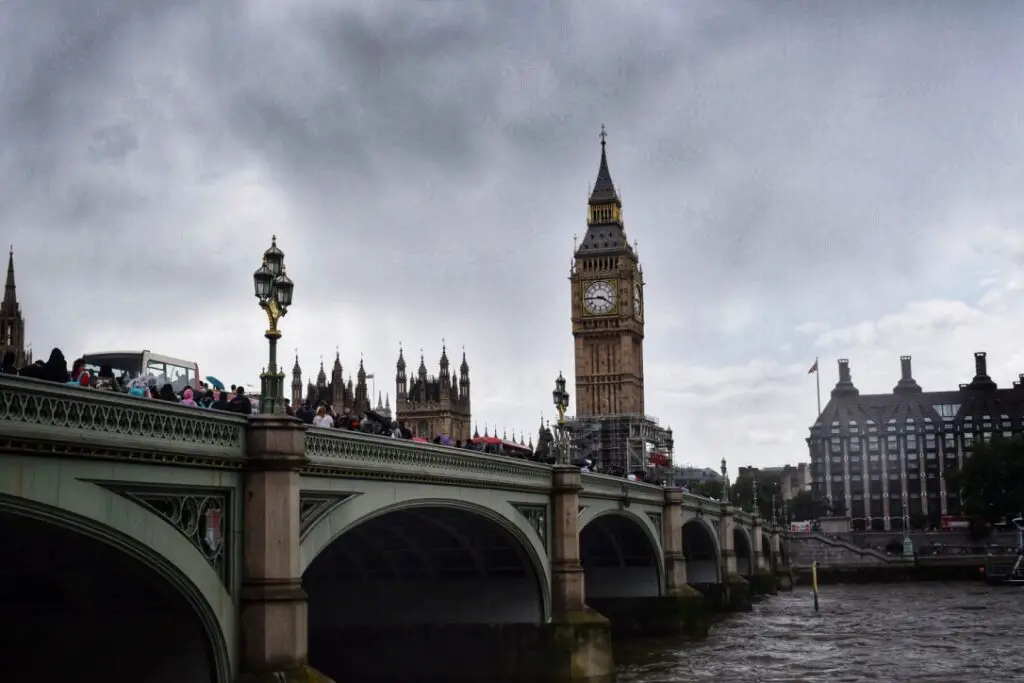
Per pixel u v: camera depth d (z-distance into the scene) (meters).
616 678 61.69
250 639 31.55
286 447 32.31
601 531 84.88
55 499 25.28
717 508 121.56
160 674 32.91
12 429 23.70
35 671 34.69
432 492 44.47
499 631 59.00
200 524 30.67
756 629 99.38
